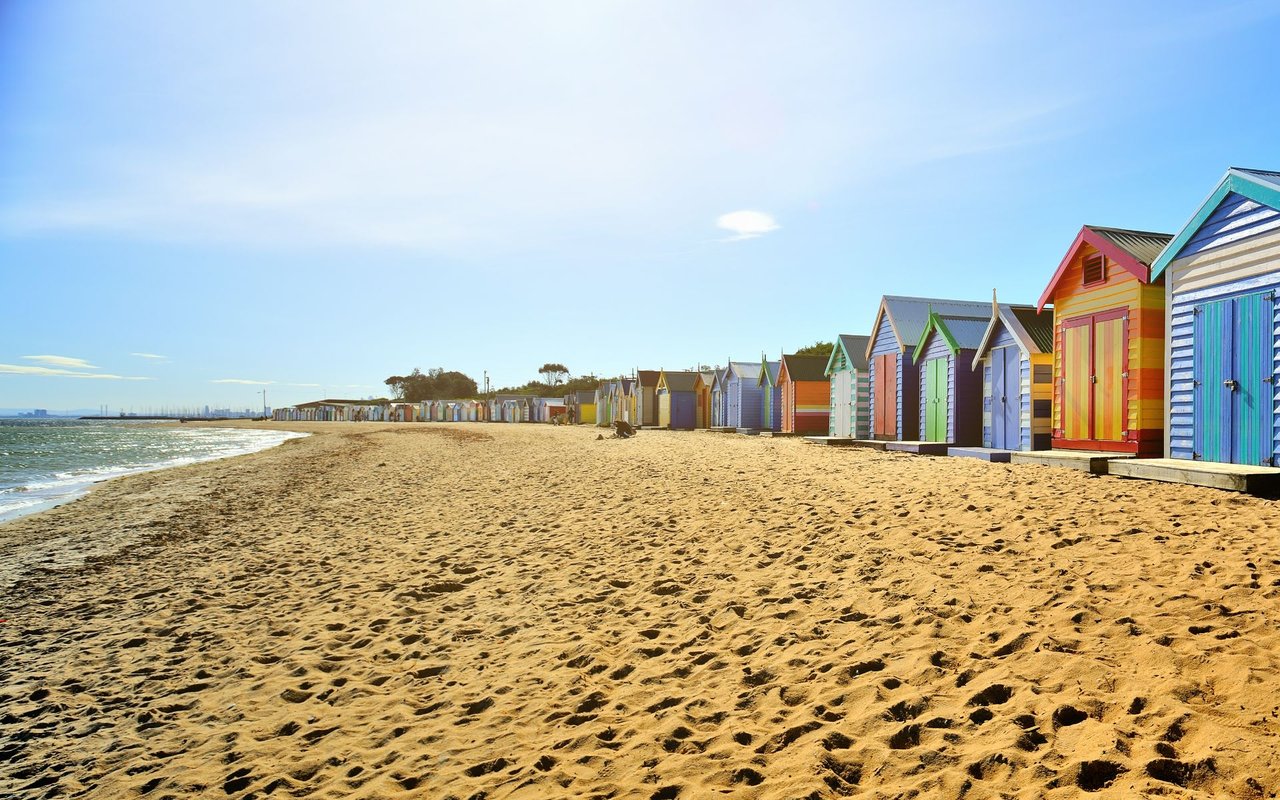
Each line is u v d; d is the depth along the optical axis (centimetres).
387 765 380
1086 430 1277
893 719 349
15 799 378
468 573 830
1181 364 1050
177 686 540
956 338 1731
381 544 1055
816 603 562
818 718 365
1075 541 621
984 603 495
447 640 596
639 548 841
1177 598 446
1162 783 260
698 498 1135
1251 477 824
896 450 1775
